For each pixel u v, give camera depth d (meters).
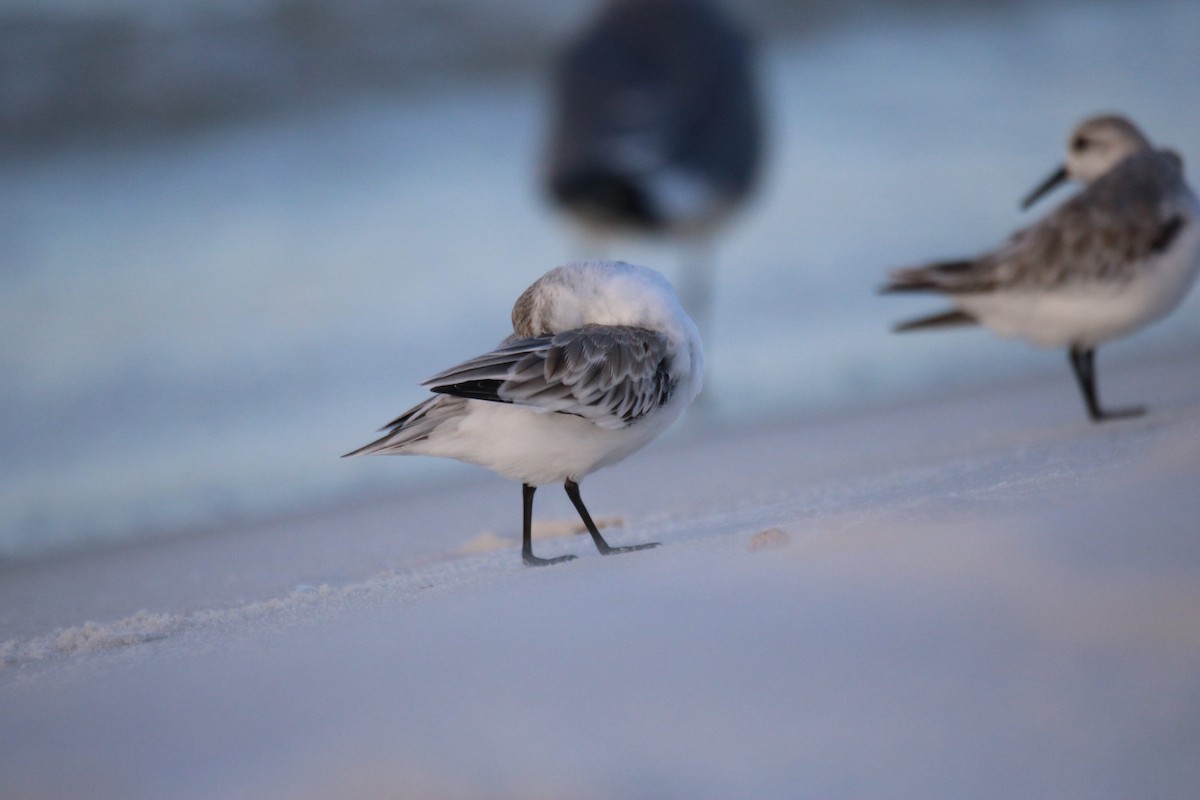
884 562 5.32
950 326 11.48
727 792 3.81
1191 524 5.09
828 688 4.30
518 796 3.99
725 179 17.64
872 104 25.58
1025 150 23.00
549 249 19.86
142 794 4.34
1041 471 7.53
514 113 25.52
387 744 4.41
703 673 4.55
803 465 11.48
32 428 14.75
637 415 7.60
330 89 25.58
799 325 17.27
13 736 5.03
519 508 11.60
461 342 16.83
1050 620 4.48
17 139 23.78
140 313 17.73
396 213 21.11
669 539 7.89
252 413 15.10
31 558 11.44
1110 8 31.06
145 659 6.00
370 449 7.57
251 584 9.29
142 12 25.23
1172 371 13.77
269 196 21.77
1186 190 10.88
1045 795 3.60
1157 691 3.94
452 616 5.77
